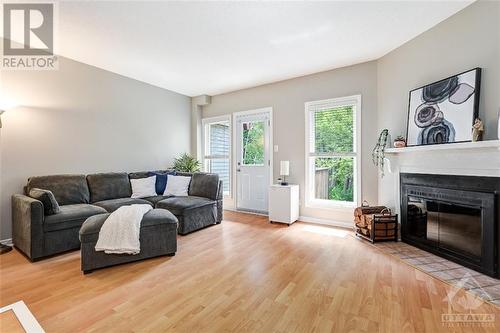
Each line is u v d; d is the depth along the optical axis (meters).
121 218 2.44
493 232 2.08
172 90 5.12
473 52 2.30
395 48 3.20
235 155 5.09
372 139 3.57
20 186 3.09
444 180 2.51
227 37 2.91
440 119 2.55
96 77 3.87
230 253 2.74
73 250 2.80
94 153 3.86
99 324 1.54
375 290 1.93
